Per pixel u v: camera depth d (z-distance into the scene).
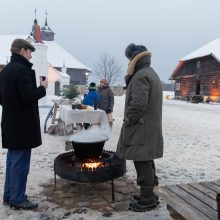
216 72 36.62
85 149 4.29
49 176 5.32
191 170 6.05
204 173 5.86
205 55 37.75
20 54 3.87
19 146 3.84
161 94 3.97
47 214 3.89
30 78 3.81
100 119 8.09
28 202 4.07
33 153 7.03
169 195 3.14
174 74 46.66
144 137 3.84
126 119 3.82
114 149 7.85
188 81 43.50
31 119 3.90
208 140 9.68
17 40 3.86
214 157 7.25
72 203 4.21
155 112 3.89
